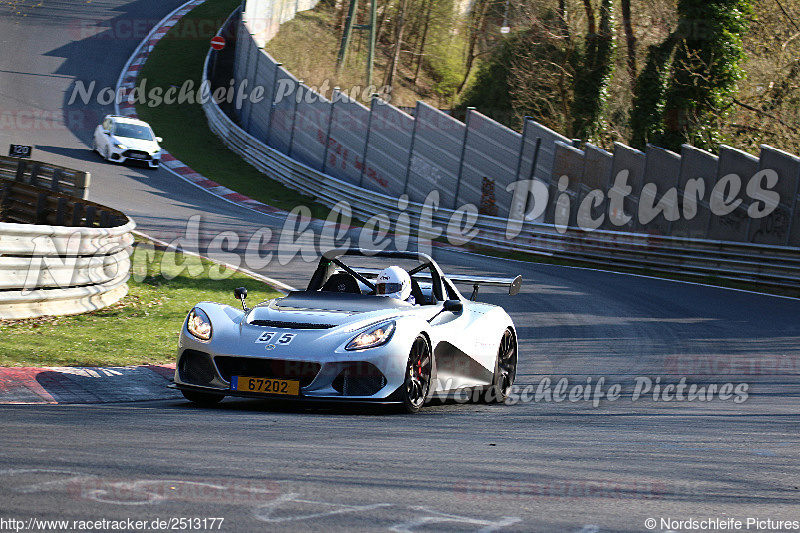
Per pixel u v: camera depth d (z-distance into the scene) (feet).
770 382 69.26
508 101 308.60
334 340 45.98
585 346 86.33
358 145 264.93
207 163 273.95
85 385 53.78
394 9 430.61
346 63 359.66
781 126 228.22
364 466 30.91
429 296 60.34
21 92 314.76
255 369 46.03
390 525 23.16
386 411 48.19
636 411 53.93
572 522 25.00
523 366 74.38
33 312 74.79
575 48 281.33
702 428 47.47
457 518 24.38
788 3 239.71
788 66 233.55
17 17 402.93
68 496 24.00
